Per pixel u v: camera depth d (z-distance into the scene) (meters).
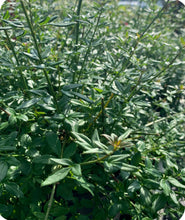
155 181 1.47
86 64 2.53
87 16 2.02
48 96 1.47
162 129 2.28
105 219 1.64
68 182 1.63
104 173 1.81
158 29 3.89
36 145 1.68
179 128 2.69
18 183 1.72
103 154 1.42
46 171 1.80
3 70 2.07
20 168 1.57
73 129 1.55
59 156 1.51
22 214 1.54
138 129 2.38
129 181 1.63
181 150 2.38
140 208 1.61
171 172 1.68
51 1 3.25
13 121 1.50
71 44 2.61
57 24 1.38
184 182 1.61
